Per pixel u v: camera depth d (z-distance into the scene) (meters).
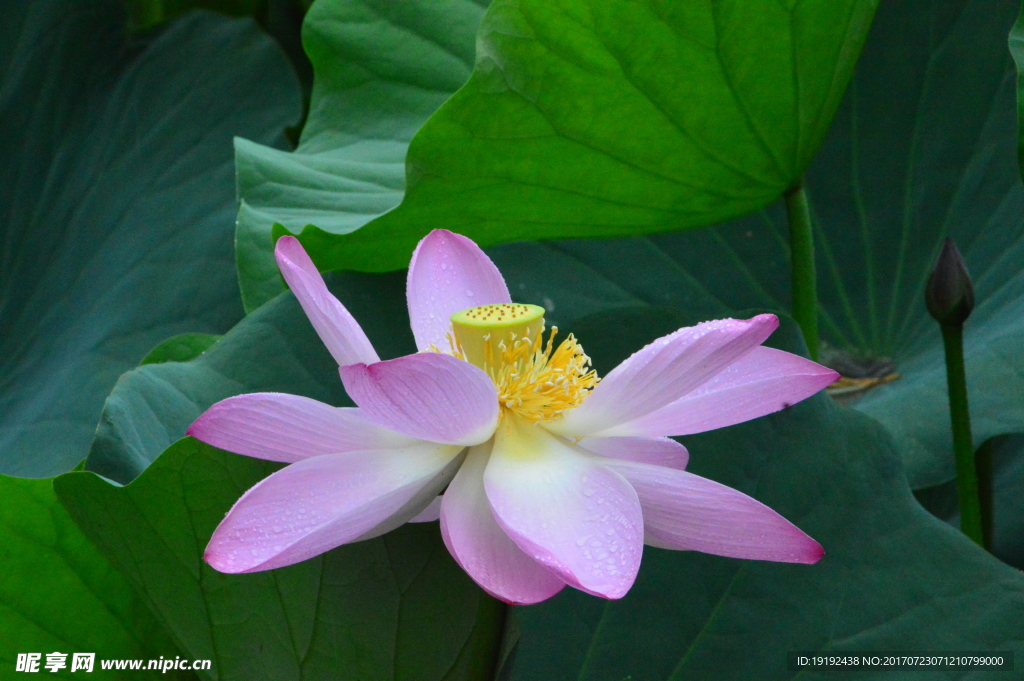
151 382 1.37
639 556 1.22
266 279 1.47
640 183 1.43
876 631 1.33
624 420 1.27
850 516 1.36
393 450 1.27
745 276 1.66
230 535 1.23
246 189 1.51
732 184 1.45
